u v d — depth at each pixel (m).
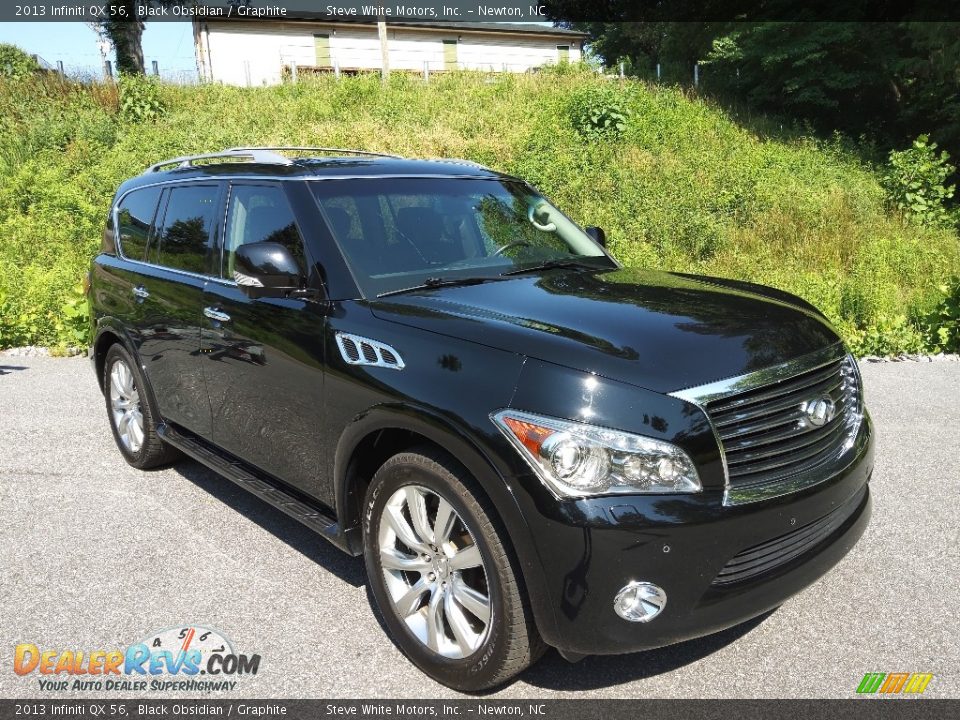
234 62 30.59
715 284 3.36
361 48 32.47
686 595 2.32
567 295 3.04
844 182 16.16
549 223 4.09
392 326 2.81
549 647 2.64
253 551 3.70
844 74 21.61
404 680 2.74
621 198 13.66
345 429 2.90
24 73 19.30
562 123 17.42
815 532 2.67
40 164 14.73
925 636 2.95
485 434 2.37
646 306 2.88
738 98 24.22
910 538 3.75
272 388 3.32
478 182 4.04
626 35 33.25
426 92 20.23
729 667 2.79
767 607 2.51
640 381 2.35
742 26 24.12
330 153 4.35
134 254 4.59
